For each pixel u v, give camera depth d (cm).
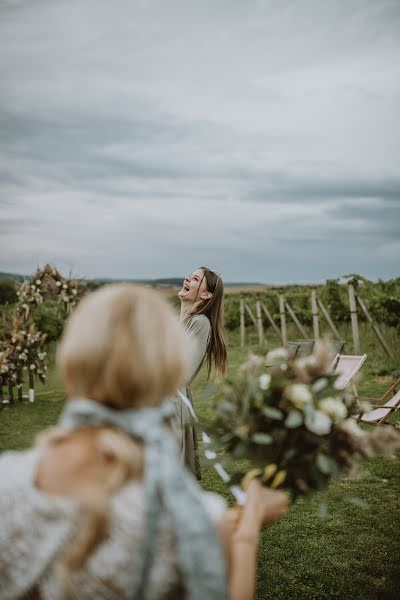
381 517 413
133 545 88
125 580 87
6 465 98
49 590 88
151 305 104
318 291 1609
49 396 969
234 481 143
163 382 99
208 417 749
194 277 368
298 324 1480
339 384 675
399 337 1295
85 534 86
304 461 141
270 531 393
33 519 89
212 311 365
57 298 923
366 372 1030
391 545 368
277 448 141
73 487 90
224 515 102
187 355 106
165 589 89
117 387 96
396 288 1407
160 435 98
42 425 756
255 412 145
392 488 474
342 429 142
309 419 137
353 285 1166
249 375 152
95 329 99
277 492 136
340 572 335
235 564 108
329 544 371
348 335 1425
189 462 311
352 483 486
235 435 146
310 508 432
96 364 97
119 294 104
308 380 147
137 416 98
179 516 90
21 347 898
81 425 96
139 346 98
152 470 93
